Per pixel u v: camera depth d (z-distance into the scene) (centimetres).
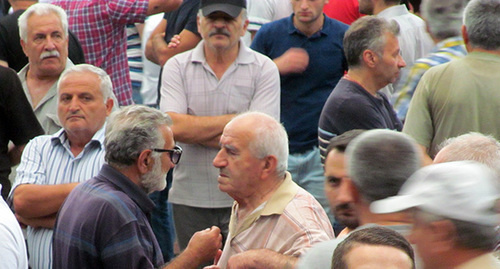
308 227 1390
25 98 1973
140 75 2991
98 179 1478
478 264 876
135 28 2978
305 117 2342
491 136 1516
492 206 873
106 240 1404
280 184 1455
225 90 2116
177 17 2673
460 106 1689
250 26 2673
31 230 1752
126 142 1455
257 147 1431
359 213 1135
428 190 888
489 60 1689
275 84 2144
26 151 1792
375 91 1892
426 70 1930
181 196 2130
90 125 1762
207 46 2119
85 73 1778
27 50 2116
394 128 1922
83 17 2462
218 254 1512
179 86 2131
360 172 1109
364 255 850
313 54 2352
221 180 1455
